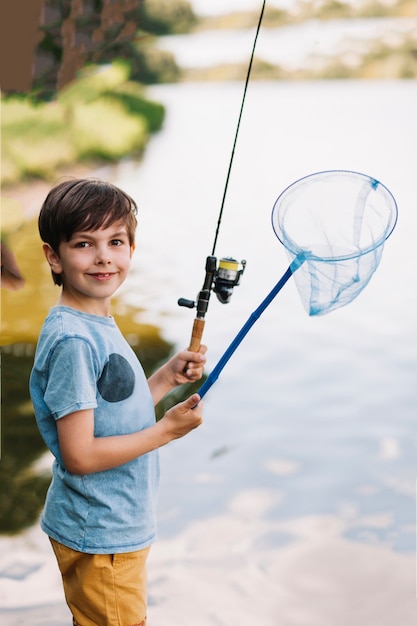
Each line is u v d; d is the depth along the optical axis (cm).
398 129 1197
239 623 255
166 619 256
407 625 259
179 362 189
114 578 174
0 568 279
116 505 173
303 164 1033
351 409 430
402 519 326
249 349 505
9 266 647
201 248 725
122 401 174
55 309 176
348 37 1748
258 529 315
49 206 175
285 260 692
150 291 602
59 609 257
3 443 373
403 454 382
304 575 285
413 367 489
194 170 1018
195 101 1420
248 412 422
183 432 175
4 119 949
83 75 1127
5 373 448
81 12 1170
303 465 370
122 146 1058
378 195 170
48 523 178
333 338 530
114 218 173
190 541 305
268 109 1366
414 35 1733
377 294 618
